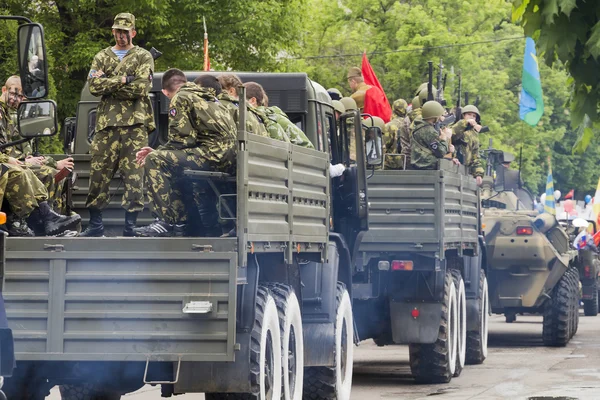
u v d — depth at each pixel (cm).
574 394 3216
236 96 2522
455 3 11538
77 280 2019
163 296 2000
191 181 2297
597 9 1914
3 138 2473
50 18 6719
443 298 3556
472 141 4484
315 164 2595
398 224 3488
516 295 5006
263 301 2222
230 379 2089
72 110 6731
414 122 3700
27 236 2238
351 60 11612
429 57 11206
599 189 6794
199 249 2000
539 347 5003
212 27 7069
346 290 2939
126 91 2512
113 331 2008
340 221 3209
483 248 4419
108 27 6869
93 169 2536
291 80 2992
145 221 2659
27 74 1928
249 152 2098
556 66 2042
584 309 7350
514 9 1994
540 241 4938
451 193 3641
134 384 2189
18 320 2027
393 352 4888
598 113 1988
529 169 13200
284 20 7431
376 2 11356
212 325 1989
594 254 7144
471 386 3500
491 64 11894
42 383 2303
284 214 2328
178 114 2278
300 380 2517
